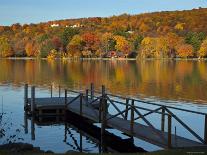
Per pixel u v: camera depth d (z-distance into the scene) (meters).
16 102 36.66
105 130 24.41
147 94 43.09
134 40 155.00
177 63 122.06
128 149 21.19
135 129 20.61
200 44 145.88
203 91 45.66
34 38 167.50
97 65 110.50
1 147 16.92
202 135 23.59
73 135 24.11
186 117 29.39
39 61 138.75
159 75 70.94
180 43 147.88
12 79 62.12
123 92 45.00
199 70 84.69
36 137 23.42
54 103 29.72
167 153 15.35
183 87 50.31
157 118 28.42
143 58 147.88
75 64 116.62
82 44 155.38
